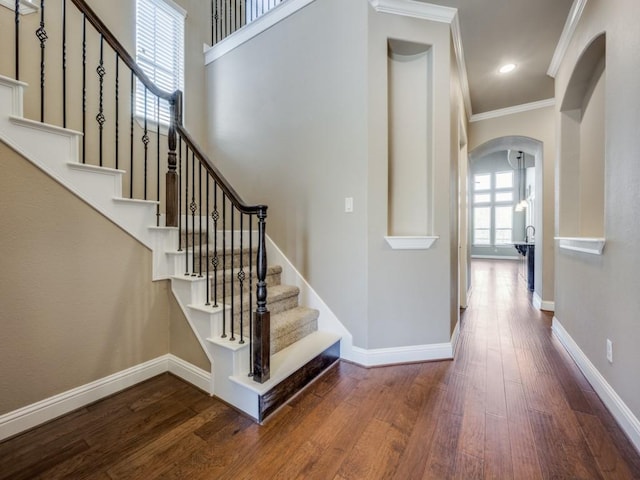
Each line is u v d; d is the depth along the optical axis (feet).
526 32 8.91
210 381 6.42
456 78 9.73
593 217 8.91
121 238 6.57
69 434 5.18
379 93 7.70
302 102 8.88
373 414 5.76
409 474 4.36
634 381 5.08
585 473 4.37
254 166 10.09
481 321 11.74
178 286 7.13
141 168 9.89
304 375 6.70
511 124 14.14
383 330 7.85
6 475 4.31
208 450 4.82
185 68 11.08
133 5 9.68
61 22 8.02
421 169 8.43
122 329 6.62
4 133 4.95
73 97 8.29
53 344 5.59
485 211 37.76
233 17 13.16
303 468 4.47
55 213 5.58
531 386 6.80
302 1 8.87
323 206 8.46
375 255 7.73
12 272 5.09
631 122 5.28
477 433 5.22
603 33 6.55
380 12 7.70
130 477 4.30
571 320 8.70
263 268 5.75
